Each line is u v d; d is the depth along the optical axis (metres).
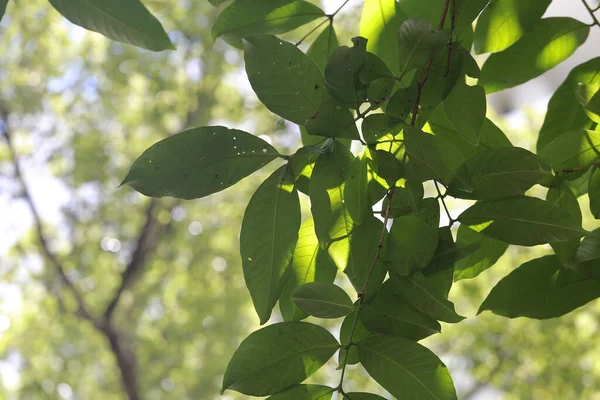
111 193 11.02
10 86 10.58
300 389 0.84
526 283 0.95
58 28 10.35
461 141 0.93
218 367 10.66
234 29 0.99
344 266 0.88
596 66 1.00
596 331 7.50
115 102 10.89
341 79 0.84
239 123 10.70
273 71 0.85
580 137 0.93
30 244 11.13
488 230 0.87
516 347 7.62
